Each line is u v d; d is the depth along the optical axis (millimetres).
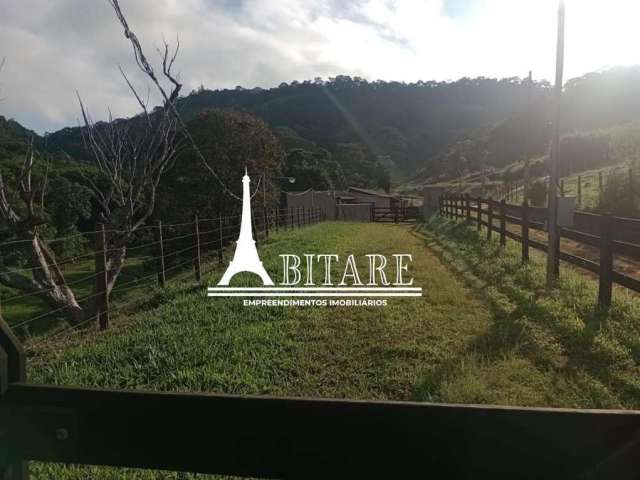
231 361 4273
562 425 899
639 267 8953
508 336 4820
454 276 8289
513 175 45094
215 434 1007
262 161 23906
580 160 38906
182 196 22156
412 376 3891
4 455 1072
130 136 8977
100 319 5863
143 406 1030
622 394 3488
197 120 23859
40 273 6461
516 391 3551
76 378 3838
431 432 937
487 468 924
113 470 2592
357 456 960
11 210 6586
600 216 5770
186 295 7168
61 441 1054
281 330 5188
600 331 4730
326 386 3770
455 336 4902
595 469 890
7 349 1094
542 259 9102
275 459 989
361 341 4789
